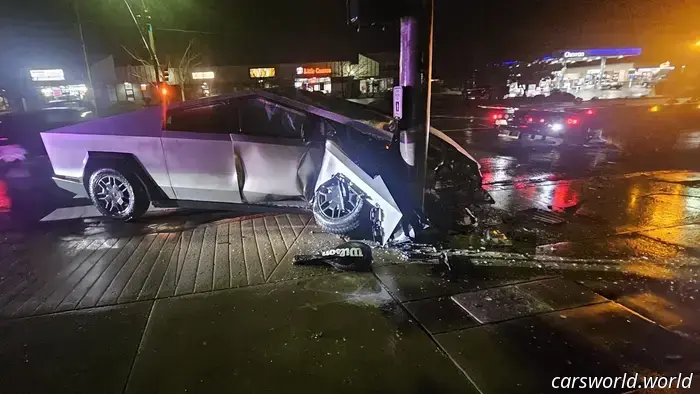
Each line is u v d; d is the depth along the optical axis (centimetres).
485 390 218
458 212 502
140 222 525
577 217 511
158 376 234
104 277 367
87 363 247
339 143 450
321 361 244
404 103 415
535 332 269
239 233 477
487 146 1184
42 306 317
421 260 389
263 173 458
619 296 315
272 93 468
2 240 468
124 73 3666
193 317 296
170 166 484
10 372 241
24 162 1079
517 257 393
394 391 219
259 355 251
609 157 956
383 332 273
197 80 3881
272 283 348
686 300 307
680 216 507
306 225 501
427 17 392
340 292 330
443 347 255
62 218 547
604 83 3247
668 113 1420
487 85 3300
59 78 3569
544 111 1196
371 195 414
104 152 503
